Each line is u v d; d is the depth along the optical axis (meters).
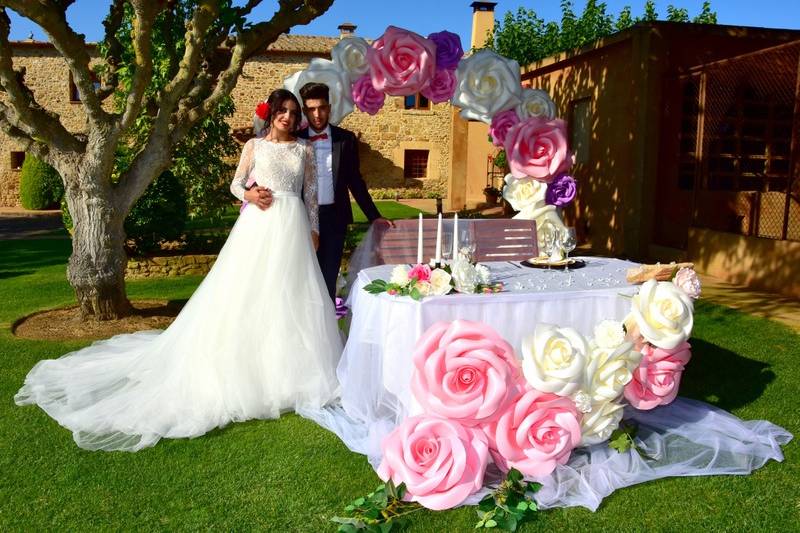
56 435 3.43
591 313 3.26
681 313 3.08
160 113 5.62
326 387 3.87
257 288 3.87
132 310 6.11
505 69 5.47
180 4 7.58
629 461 3.11
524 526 2.61
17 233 13.62
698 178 8.41
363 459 3.18
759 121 9.66
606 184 9.84
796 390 4.05
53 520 2.62
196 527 2.57
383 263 4.48
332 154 4.84
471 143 17.42
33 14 4.50
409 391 3.11
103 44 7.42
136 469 3.06
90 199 5.64
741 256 7.55
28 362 4.66
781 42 9.14
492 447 2.94
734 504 2.76
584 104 10.62
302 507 2.73
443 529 2.60
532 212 5.70
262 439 3.41
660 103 8.86
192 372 3.72
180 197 8.40
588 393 2.90
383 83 5.24
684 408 3.69
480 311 3.11
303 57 21.64
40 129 5.41
